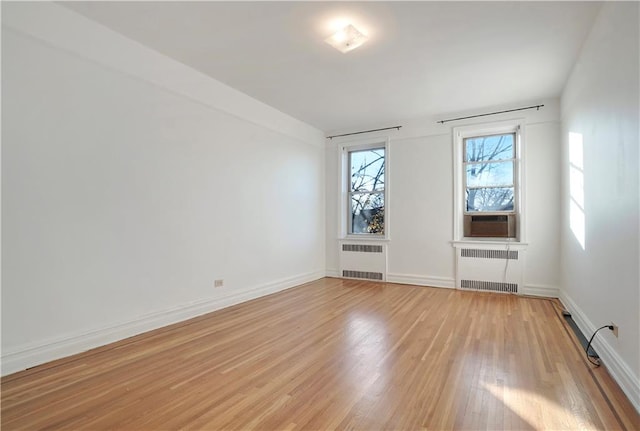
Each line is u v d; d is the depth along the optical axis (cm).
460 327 329
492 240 499
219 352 268
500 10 263
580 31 293
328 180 628
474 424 171
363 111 516
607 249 244
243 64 360
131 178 308
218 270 400
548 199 458
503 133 501
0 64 227
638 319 186
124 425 172
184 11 266
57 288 255
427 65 359
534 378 221
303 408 187
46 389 208
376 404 191
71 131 265
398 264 564
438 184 533
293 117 543
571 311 367
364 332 316
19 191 236
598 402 191
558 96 451
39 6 246
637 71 190
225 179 412
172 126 347
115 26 288
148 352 268
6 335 229
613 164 232
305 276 570
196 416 179
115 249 295
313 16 272
